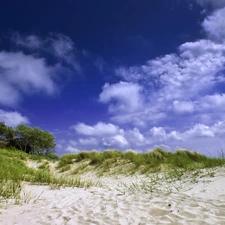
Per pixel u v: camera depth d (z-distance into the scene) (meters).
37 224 4.09
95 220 4.19
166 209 4.49
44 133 29.39
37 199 6.19
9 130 28.56
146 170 11.26
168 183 7.79
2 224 4.07
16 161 14.77
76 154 16.78
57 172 14.74
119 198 5.93
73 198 6.36
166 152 13.01
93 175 12.59
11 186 6.92
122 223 3.97
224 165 8.44
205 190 5.86
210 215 3.91
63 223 4.11
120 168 12.51
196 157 11.50
